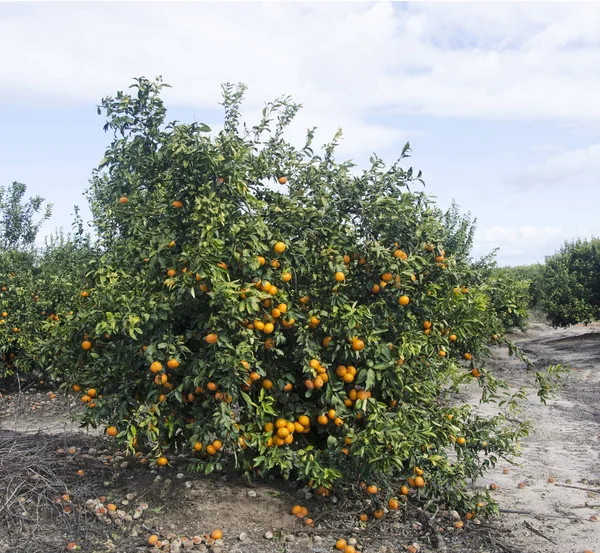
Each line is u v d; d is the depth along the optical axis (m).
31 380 10.99
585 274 19.75
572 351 18.08
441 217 5.82
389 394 4.79
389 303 5.00
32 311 10.23
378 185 5.09
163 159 4.87
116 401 4.84
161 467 5.75
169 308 4.43
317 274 4.89
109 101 5.13
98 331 4.46
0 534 4.40
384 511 5.04
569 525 5.00
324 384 4.82
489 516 5.14
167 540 4.36
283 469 4.73
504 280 6.00
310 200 5.04
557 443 7.76
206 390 4.61
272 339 4.68
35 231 18.61
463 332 5.14
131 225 5.31
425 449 4.98
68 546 4.23
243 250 4.42
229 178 4.62
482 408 9.77
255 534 4.52
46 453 5.75
